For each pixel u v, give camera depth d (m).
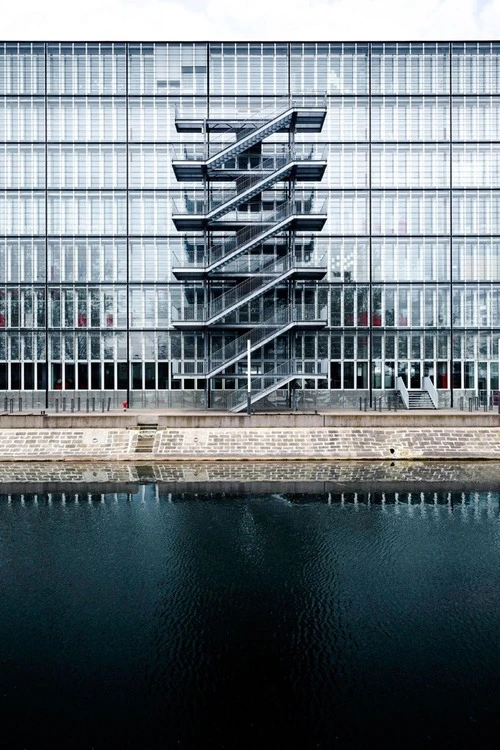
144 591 11.77
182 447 23.44
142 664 9.12
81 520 16.06
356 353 31.86
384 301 31.88
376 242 31.83
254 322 30.58
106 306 31.73
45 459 22.81
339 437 23.97
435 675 8.88
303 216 27.47
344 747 7.29
